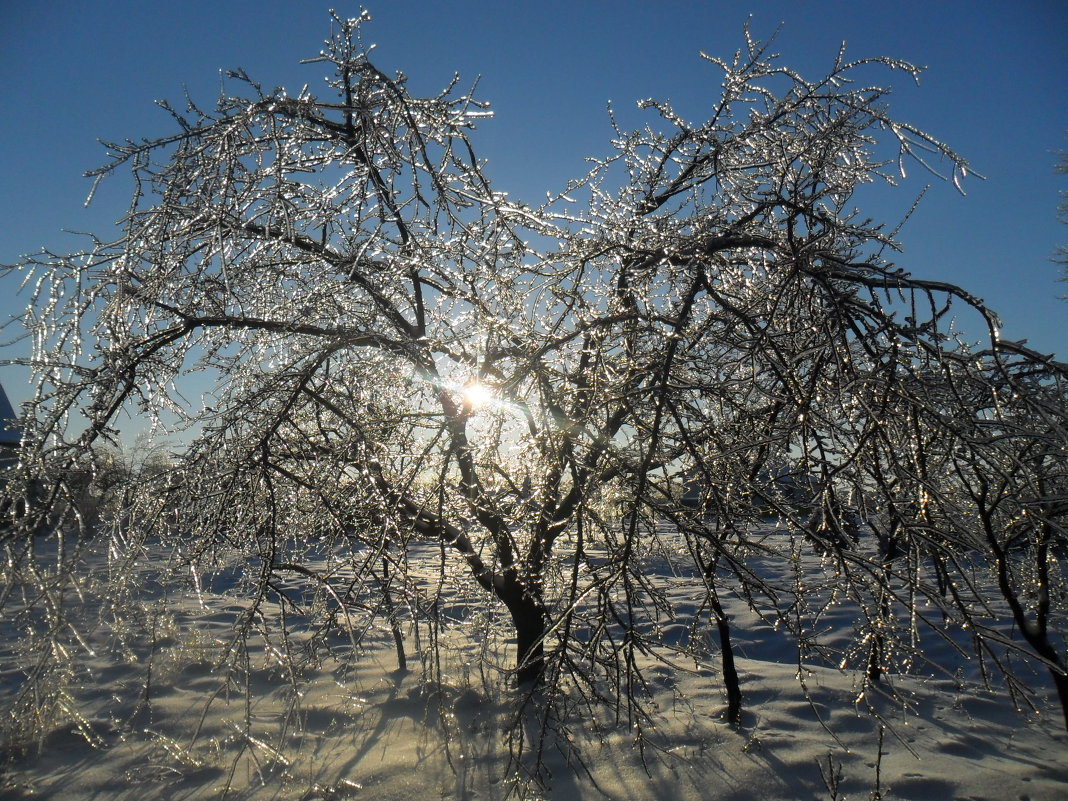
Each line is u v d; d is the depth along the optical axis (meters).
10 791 3.90
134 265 3.88
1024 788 3.87
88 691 5.48
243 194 3.54
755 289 3.75
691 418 3.49
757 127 4.75
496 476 4.32
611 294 4.30
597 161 5.18
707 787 3.89
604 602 3.16
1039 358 2.81
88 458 3.50
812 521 2.96
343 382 4.40
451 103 4.09
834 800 3.68
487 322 3.78
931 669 6.17
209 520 4.00
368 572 3.69
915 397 2.84
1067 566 4.96
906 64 3.91
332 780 4.01
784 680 5.71
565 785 3.92
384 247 4.59
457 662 5.86
